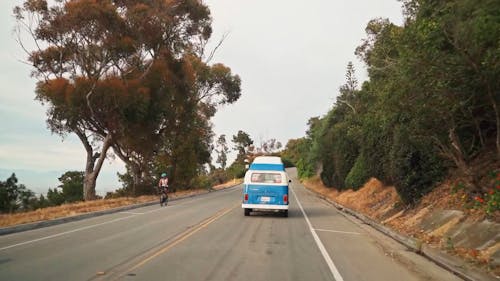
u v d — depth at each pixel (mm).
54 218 18906
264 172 20781
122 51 34969
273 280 8320
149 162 44031
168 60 39562
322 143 43531
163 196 29078
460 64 9266
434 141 13523
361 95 30969
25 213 21031
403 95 11195
